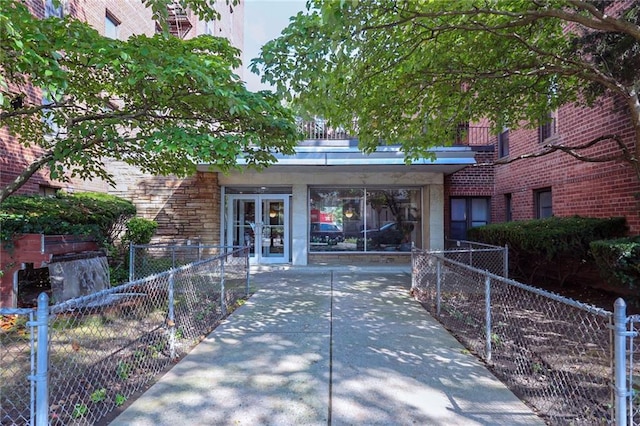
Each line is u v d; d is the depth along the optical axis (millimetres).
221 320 5641
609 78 5238
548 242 7035
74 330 4957
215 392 3359
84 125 4852
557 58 5520
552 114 9430
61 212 7230
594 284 7555
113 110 5797
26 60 3684
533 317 5754
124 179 11609
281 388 3438
